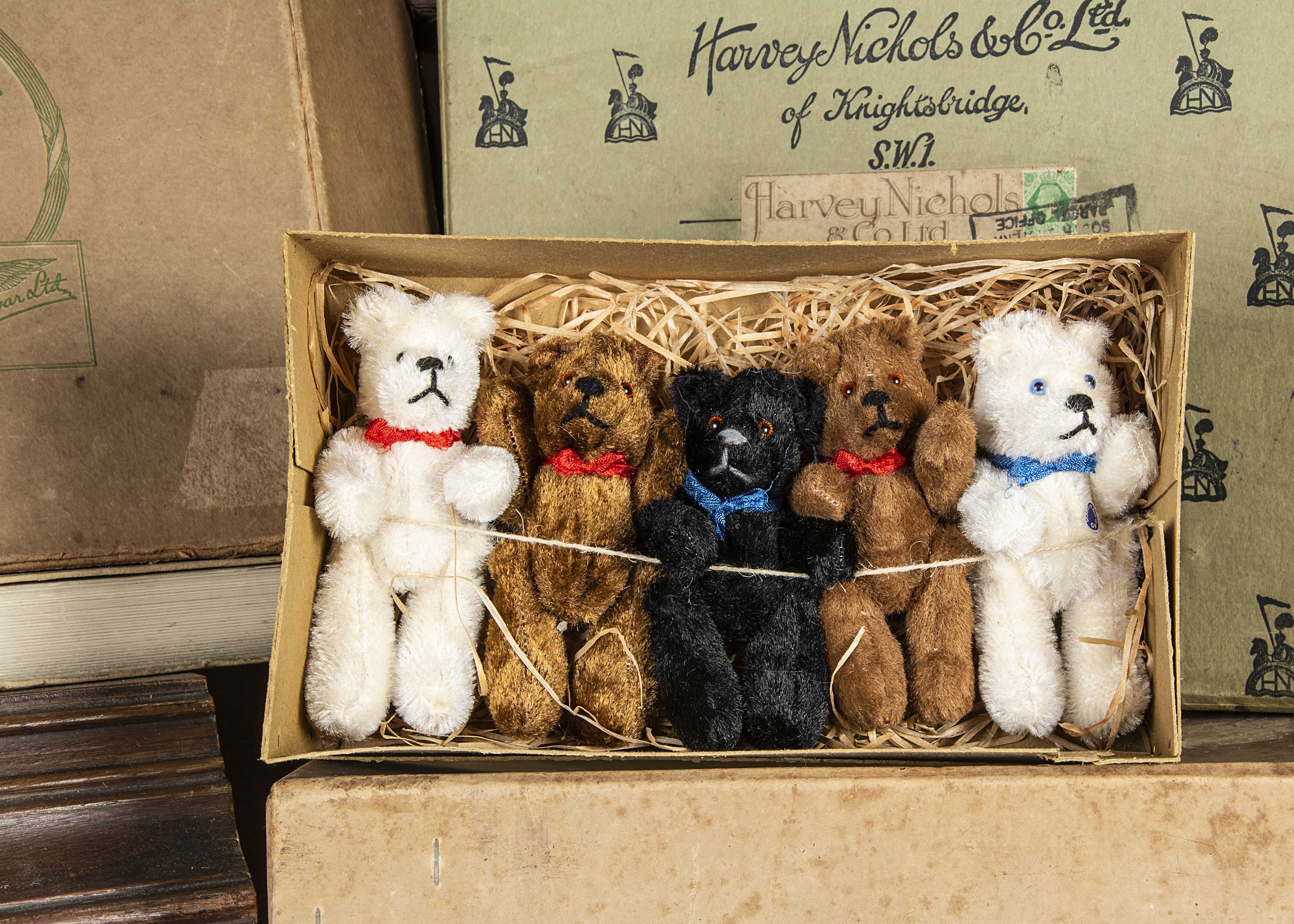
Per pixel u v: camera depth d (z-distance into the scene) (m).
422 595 1.21
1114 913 0.99
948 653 1.19
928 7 1.51
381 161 1.59
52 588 1.35
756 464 1.18
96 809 1.26
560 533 1.20
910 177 1.49
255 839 1.57
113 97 1.34
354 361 1.32
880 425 1.22
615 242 1.15
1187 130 1.46
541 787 1.01
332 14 1.48
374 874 1.00
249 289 1.39
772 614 1.18
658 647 1.17
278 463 1.41
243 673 1.61
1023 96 1.49
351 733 1.14
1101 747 1.18
